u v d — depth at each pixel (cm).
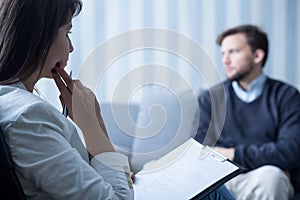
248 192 199
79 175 87
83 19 255
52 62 98
